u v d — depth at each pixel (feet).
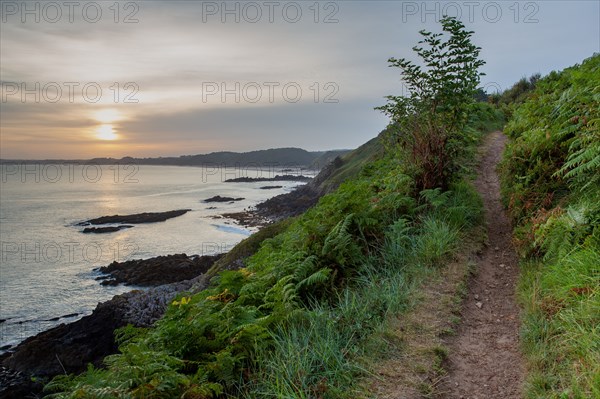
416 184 26.40
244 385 12.46
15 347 76.02
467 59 25.63
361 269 19.72
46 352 68.74
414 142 26.76
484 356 13.57
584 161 19.27
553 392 10.76
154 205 359.25
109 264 139.64
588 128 20.52
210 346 13.52
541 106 36.73
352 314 15.94
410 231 22.89
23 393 59.31
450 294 17.29
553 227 17.35
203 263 127.44
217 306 16.21
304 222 22.54
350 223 22.06
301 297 18.20
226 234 205.36
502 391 11.80
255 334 13.94
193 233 209.05
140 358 11.37
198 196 442.50
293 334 14.21
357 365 12.87
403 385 12.07
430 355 13.35
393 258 20.48
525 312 15.21
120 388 10.38
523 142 28.40
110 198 436.35
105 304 82.69
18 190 577.02
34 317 93.61
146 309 78.89
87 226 240.12
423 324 15.16
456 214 23.86
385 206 24.48
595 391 9.49
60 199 433.48
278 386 11.68
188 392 10.90
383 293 17.19
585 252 14.49
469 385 12.25
